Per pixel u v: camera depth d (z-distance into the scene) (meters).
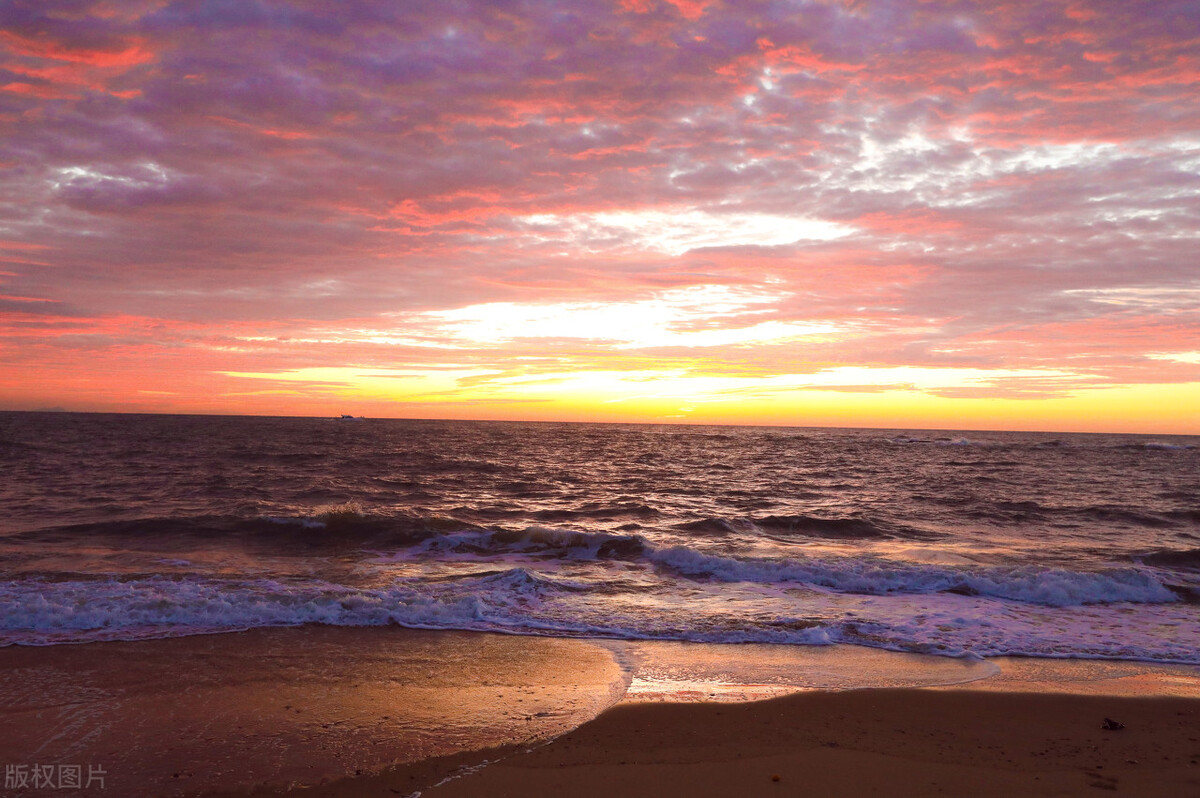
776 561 13.63
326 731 6.01
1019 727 6.35
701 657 8.30
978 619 10.19
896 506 24.61
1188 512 23.14
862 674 7.77
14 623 8.84
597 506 23.31
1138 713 6.73
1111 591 11.69
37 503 20.84
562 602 10.84
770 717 6.47
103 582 10.98
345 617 9.55
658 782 5.18
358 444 57.75
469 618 9.76
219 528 16.77
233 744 5.71
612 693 7.05
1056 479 37.28
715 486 30.97
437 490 27.03
